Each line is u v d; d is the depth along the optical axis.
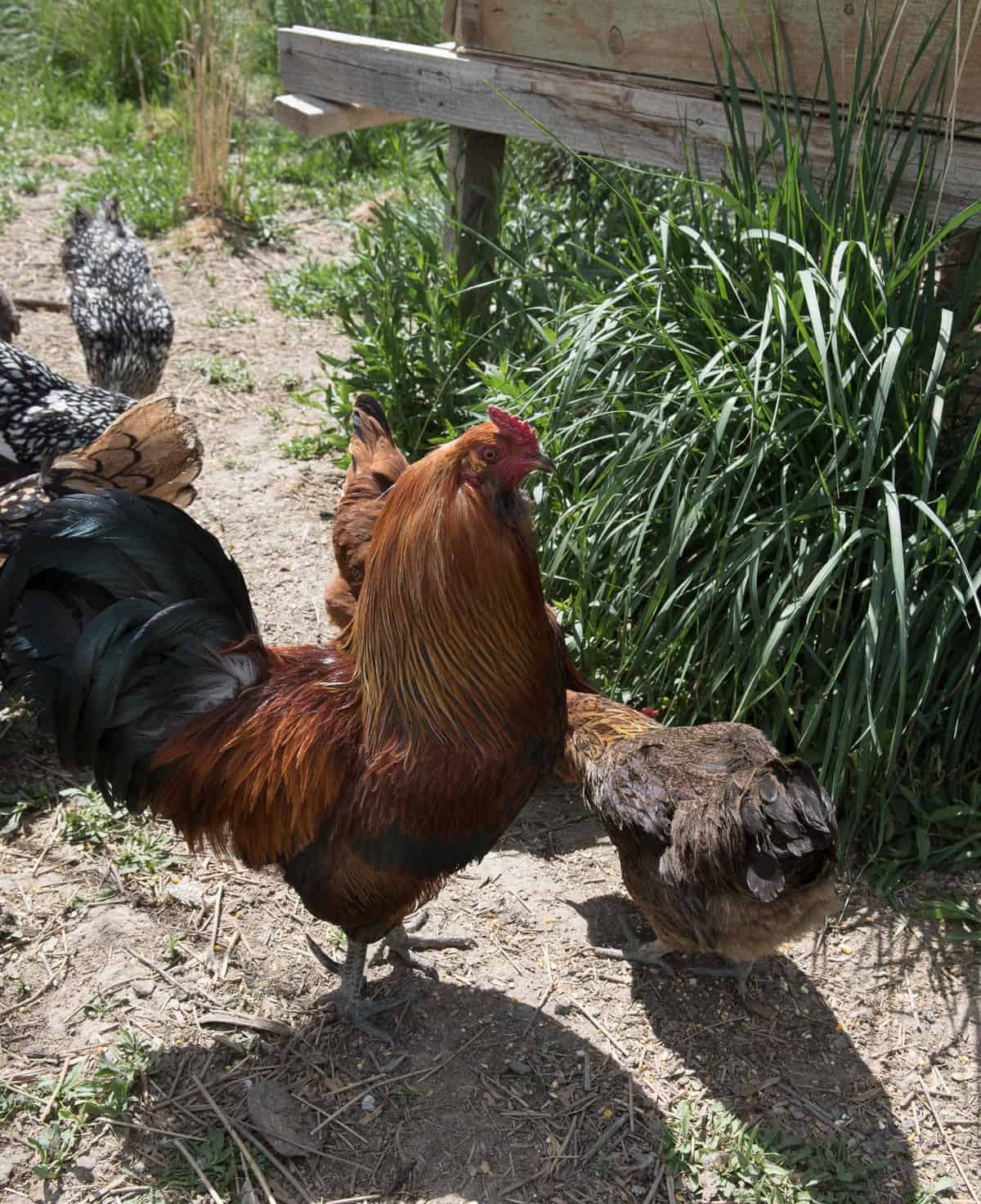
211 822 1.02
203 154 2.91
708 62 1.48
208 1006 1.11
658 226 1.45
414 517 0.91
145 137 3.37
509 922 1.21
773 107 1.43
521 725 0.94
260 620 1.60
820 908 0.99
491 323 1.87
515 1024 1.10
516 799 0.97
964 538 1.22
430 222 2.30
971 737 1.30
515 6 1.63
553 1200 0.94
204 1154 0.97
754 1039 1.09
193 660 1.00
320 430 2.08
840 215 1.31
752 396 1.24
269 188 3.07
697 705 1.31
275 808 0.98
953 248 1.38
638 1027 1.10
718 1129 1.00
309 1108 1.02
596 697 1.23
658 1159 0.98
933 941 1.18
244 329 2.44
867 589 1.25
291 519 1.84
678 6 1.47
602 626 1.37
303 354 2.36
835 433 1.22
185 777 1.00
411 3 3.41
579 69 1.60
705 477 1.24
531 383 1.63
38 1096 1.01
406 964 1.16
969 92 1.30
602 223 1.88
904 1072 1.06
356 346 1.94
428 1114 1.01
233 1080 1.04
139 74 3.64
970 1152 0.99
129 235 2.08
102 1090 1.02
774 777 0.97
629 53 1.54
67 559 0.97
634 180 1.90
